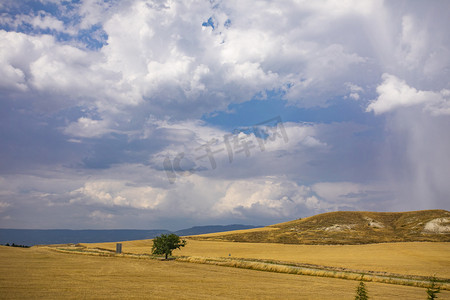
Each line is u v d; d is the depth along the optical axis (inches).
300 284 1763.0
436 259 3430.1
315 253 4104.3
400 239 5531.5
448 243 4785.9
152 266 2508.6
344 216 7667.3
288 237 6053.2
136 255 3708.2
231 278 1936.5
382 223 7101.4
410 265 2930.6
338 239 5659.5
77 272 1953.7
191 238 6456.7
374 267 2770.7
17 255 2970.0
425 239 5447.8
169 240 3491.6
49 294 1181.7
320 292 1492.4
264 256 3799.2
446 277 2268.7
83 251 4023.1
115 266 2416.3
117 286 1455.5
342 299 1320.1
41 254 3179.1
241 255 3941.9
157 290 1389.0
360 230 6461.6
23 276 1667.1
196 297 1245.7
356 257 3634.4
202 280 1806.1
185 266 2556.6
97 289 1341.0
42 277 1660.9
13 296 1127.0
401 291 1610.5
